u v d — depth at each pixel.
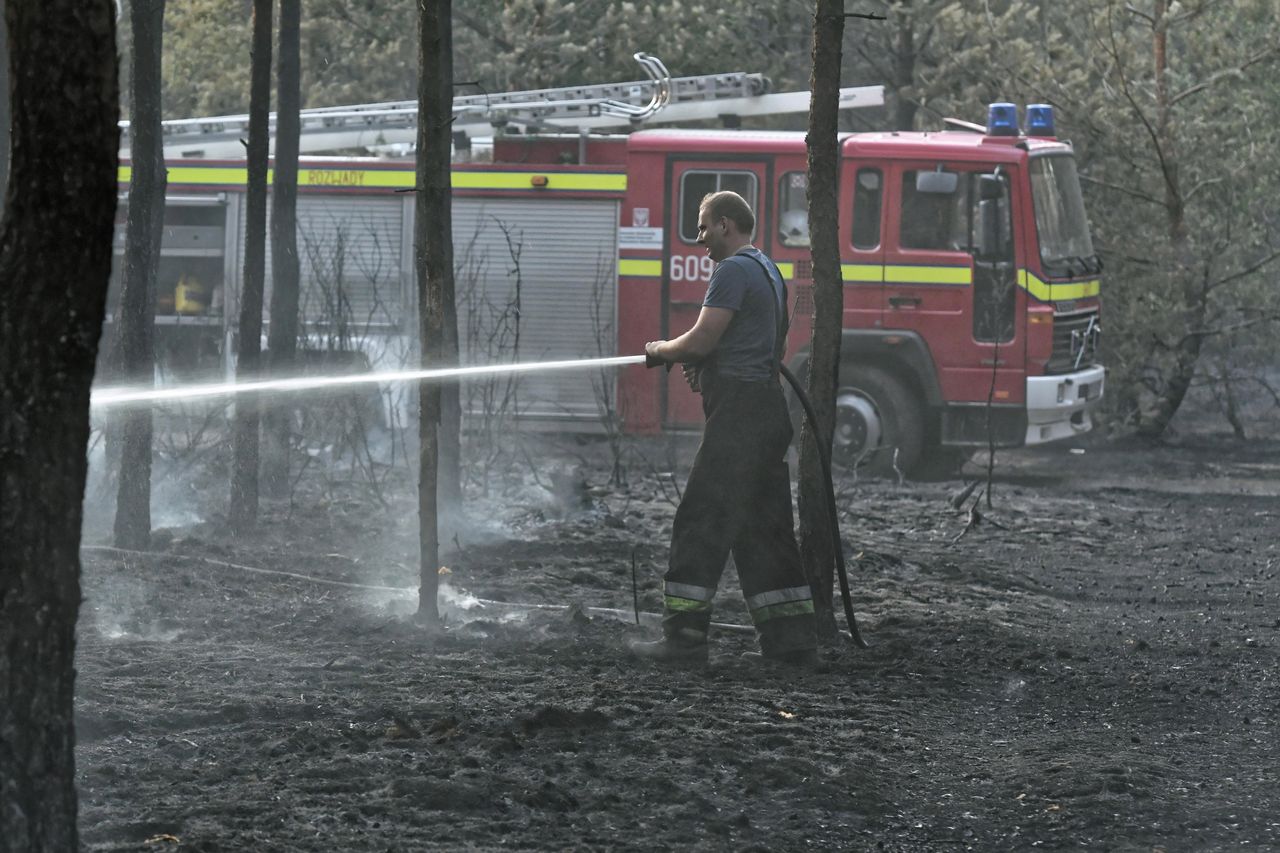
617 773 17.97
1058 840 16.73
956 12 65.19
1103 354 62.09
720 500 24.19
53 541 12.25
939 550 38.28
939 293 52.44
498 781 17.16
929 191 52.38
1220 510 46.50
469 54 70.25
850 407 52.88
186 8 71.50
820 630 26.81
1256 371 67.62
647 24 68.56
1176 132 61.56
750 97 56.69
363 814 16.08
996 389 52.34
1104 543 40.59
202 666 22.45
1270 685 24.88
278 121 38.25
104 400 32.94
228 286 54.31
